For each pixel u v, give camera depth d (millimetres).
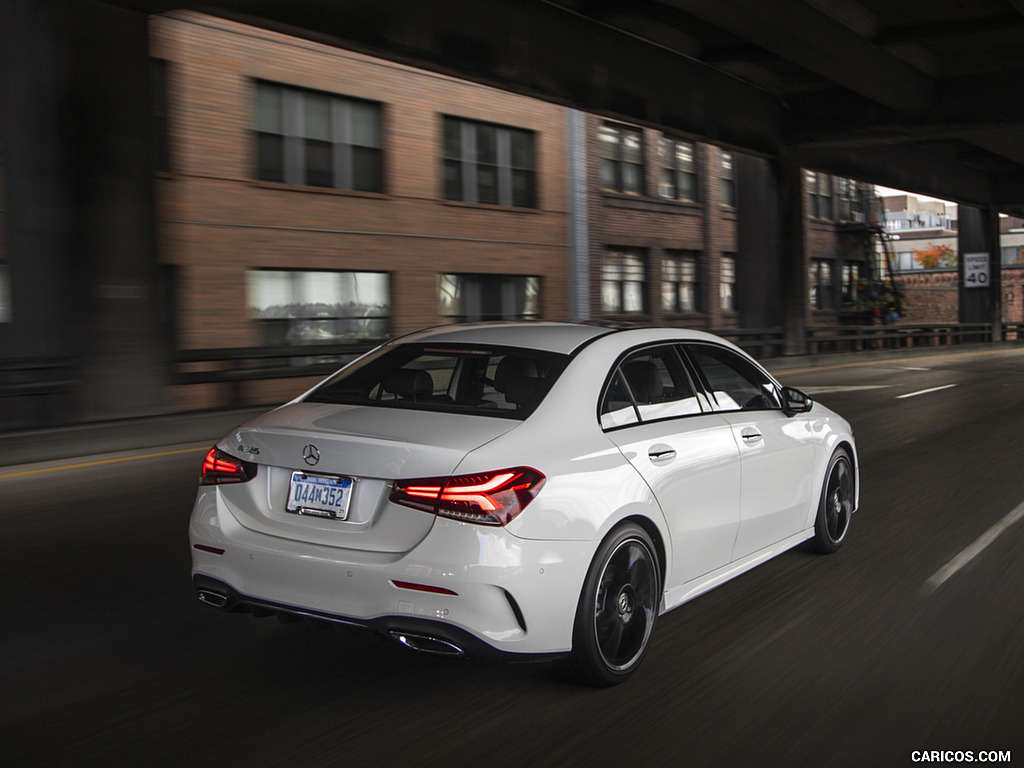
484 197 21688
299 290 18125
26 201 10062
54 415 10742
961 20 18000
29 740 3117
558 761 2971
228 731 3188
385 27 12977
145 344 10922
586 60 17031
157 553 5652
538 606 3246
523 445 3383
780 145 24656
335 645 4051
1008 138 28016
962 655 3947
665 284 27781
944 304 51531
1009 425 12258
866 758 3012
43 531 6234
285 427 3658
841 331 37188
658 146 27156
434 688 3572
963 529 6309
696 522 4066
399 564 3199
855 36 18188
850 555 5609
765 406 4984
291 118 17750
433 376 4027
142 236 10852
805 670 3773
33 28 10016
